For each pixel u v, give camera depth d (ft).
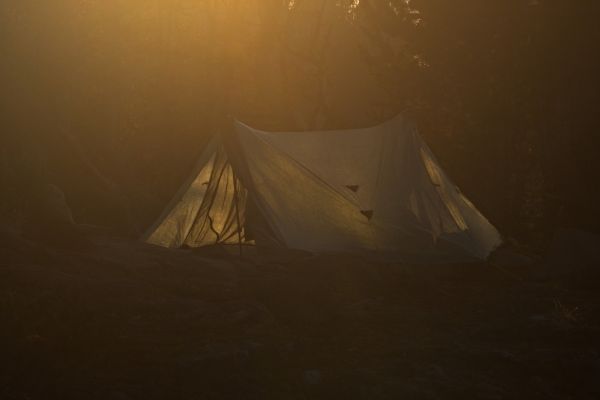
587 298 30.94
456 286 33.50
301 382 18.56
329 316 25.30
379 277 31.58
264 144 39.09
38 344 19.13
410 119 41.09
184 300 25.12
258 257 35.01
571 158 57.00
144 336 21.13
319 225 37.37
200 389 17.53
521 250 46.73
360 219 37.42
